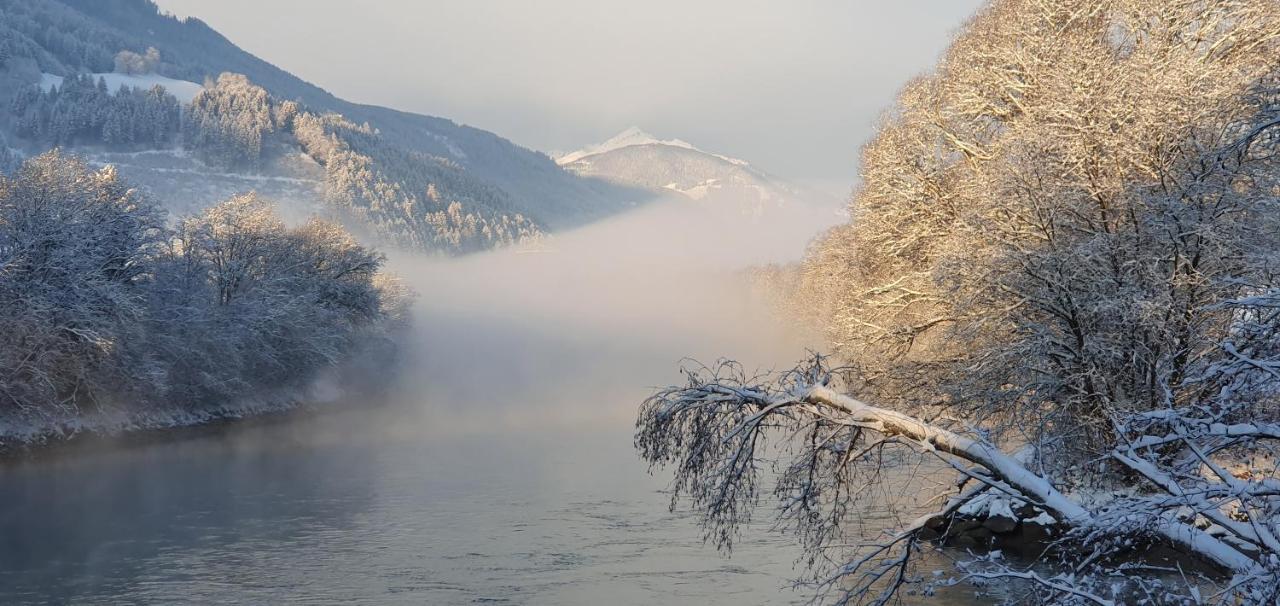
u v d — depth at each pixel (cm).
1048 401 2153
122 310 5509
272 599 2511
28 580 2677
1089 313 2125
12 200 5303
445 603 2455
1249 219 2083
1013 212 2441
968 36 3672
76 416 5372
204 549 3056
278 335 7456
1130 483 1795
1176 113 2297
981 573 1259
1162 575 1612
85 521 3472
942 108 3431
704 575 2653
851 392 2761
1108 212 2394
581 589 2555
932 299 3062
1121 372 2086
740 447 1382
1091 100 2459
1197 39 2912
